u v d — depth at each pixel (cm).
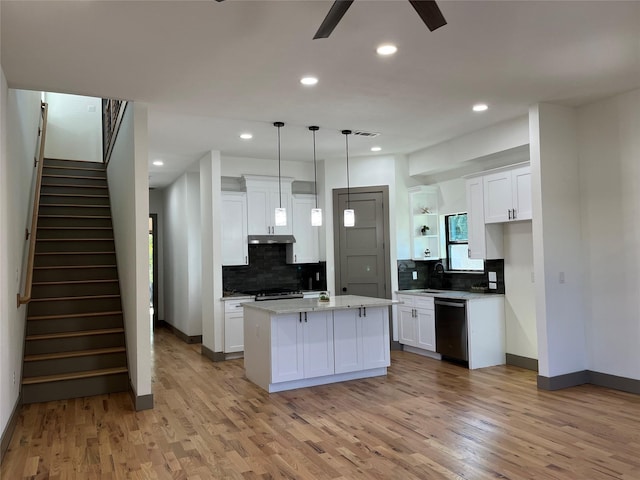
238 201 703
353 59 354
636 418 392
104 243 682
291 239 730
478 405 437
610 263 472
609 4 283
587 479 291
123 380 510
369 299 573
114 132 679
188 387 523
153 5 268
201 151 664
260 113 487
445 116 514
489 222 577
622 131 459
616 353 469
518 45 338
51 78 377
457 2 276
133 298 467
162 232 995
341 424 397
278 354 497
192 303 798
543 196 477
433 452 336
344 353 532
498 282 607
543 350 479
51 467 325
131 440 371
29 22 285
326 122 527
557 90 441
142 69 362
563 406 426
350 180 727
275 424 401
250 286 753
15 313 429
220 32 304
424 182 732
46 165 808
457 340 590
